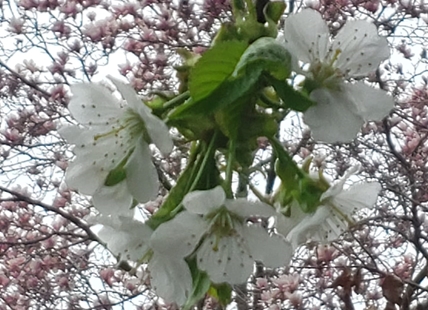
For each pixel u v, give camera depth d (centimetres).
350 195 21
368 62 21
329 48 20
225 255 19
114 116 20
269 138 20
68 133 20
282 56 18
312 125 20
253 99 19
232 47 18
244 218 20
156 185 20
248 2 20
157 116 20
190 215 19
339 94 20
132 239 20
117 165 20
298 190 21
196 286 20
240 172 20
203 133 20
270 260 20
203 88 18
